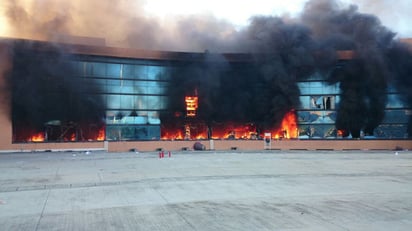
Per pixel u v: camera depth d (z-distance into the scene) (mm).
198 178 12062
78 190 9766
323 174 13117
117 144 29109
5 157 22188
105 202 8086
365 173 13391
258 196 8727
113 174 13219
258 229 5742
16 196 8883
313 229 5715
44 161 19094
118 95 32469
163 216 6668
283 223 6102
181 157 21781
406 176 12516
